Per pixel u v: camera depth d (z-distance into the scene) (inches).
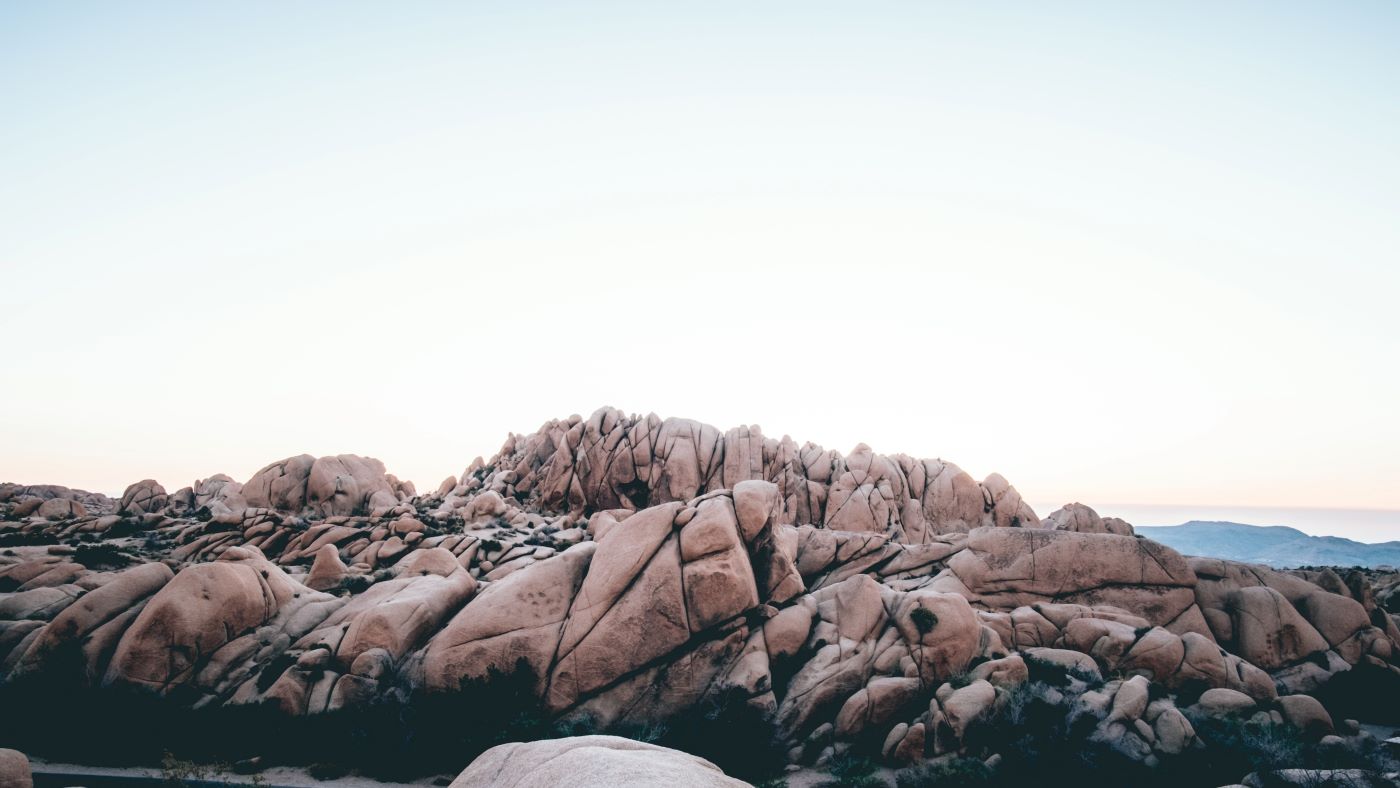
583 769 339.0
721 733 998.4
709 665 1076.5
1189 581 1305.4
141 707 936.3
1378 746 884.0
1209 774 864.9
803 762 984.3
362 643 1042.1
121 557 1368.1
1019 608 1261.1
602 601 1101.1
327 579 1328.7
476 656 1055.6
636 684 1063.6
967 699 971.3
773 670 1103.6
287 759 939.3
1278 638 1220.5
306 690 982.4
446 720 1004.6
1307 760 880.3
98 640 973.8
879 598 1179.3
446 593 1182.3
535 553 1513.3
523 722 991.6
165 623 970.7
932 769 904.9
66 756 906.1
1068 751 904.3
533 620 1099.9
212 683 978.1
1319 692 1157.7
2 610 1058.7
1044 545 1365.7
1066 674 1074.7
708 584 1101.1
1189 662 1108.5
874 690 1023.6
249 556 1173.1
